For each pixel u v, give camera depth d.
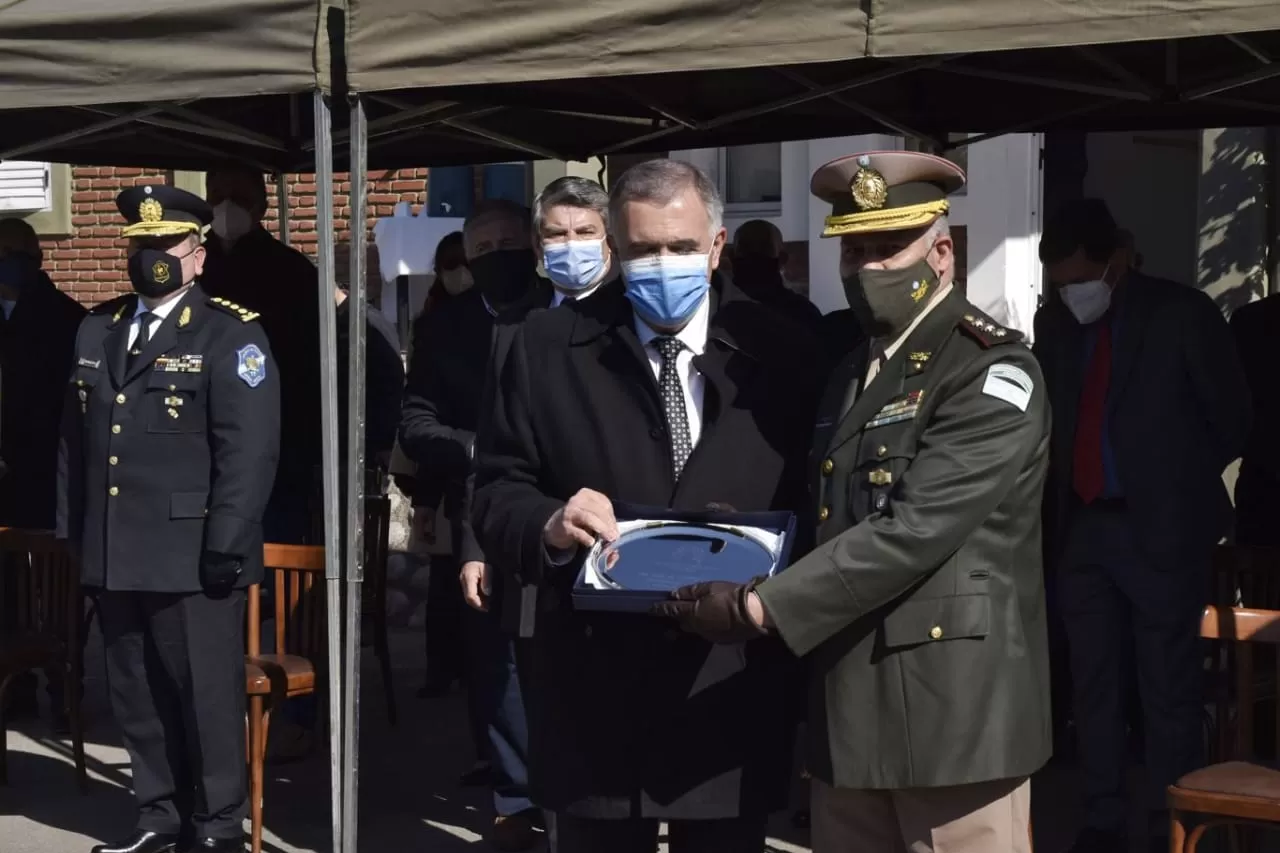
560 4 3.78
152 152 6.73
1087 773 4.61
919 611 2.79
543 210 4.38
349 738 4.16
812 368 3.13
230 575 4.66
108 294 9.49
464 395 4.88
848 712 2.84
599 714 3.03
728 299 3.14
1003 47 3.42
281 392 5.74
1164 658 4.46
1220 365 4.43
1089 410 4.54
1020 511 2.84
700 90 5.45
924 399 2.82
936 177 2.87
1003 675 2.80
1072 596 4.58
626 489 3.05
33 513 6.69
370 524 6.21
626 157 8.02
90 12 4.14
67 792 5.70
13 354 6.66
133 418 4.75
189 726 4.77
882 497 2.80
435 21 3.90
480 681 4.93
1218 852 4.28
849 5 3.54
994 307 7.18
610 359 3.10
